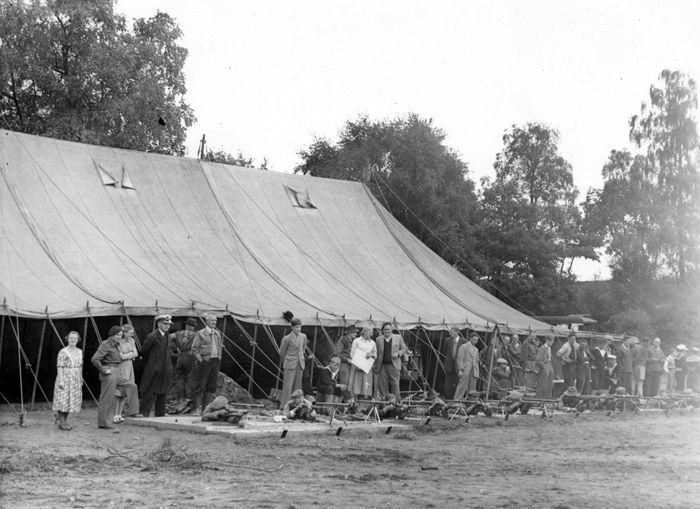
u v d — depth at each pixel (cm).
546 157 5625
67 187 2412
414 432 1595
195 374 1700
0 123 3553
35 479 999
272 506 873
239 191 2830
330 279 2617
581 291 5022
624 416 2122
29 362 1962
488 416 1919
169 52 3847
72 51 3553
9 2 3322
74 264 2128
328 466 1161
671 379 2655
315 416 1636
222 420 1534
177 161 2772
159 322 1620
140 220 2459
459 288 2955
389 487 1015
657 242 4897
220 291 2261
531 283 4606
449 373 2159
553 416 1989
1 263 2008
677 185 4941
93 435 1386
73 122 3450
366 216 3092
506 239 4666
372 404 1756
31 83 3584
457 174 4325
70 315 1866
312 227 2875
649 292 4900
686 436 1694
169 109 3694
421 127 4197
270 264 2555
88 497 904
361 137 4294
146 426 1509
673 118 5003
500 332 2448
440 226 4178
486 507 909
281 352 1802
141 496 915
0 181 2278
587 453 1412
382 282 2742
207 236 2545
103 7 3488
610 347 2834
